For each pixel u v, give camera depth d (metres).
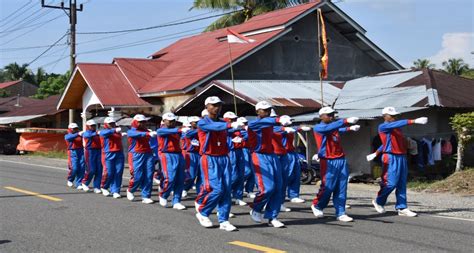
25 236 8.49
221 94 20.77
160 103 24.58
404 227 9.25
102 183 13.33
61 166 23.09
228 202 9.09
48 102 38.47
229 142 11.66
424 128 17.92
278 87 20.66
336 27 25.53
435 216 10.46
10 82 71.50
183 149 12.66
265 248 7.64
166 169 11.38
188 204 12.05
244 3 34.09
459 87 18.69
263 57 23.72
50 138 32.03
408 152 16.78
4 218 10.05
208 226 9.16
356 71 26.08
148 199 12.23
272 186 9.16
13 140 33.97
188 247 7.73
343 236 8.48
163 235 8.55
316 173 16.67
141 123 12.44
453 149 18.20
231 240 8.19
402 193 10.55
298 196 12.61
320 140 9.90
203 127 8.97
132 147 12.41
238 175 11.91
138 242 8.05
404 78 19.84
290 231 8.89
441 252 7.42
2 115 40.41
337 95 20.34
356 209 11.38
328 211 11.16
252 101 18.19
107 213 10.65
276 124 8.96
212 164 9.04
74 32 28.55
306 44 24.84
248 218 10.24
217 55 24.61
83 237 8.41
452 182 14.70
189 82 21.91
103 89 24.75
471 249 7.60
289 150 12.36
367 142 17.58
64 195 13.44
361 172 17.62
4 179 17.23
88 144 14.10
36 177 18.02
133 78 25.59
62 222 9.65
